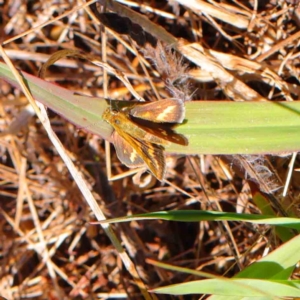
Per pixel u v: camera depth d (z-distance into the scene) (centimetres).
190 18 38
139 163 32
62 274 38
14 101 38
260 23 37
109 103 33
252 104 33
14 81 33
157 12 38
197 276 38
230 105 33
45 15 38
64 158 34
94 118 33
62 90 33
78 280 38
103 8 36
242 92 37
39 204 39
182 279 38
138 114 32
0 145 39
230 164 37
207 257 38
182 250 38
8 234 38
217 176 38
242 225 37
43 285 38
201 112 33
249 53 38
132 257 38
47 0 38
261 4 37
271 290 31
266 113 33
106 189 39
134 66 38
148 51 37
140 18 36
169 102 32
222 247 38
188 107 33
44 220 39
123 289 38
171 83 36
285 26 37
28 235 38
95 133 33
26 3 39
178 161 38
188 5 37
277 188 35
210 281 31
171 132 33
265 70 37
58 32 39
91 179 39
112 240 34
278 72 37
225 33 37
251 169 35
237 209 37
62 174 39
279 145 33
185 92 36
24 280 38
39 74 34
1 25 39
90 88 39
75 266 38
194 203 38
